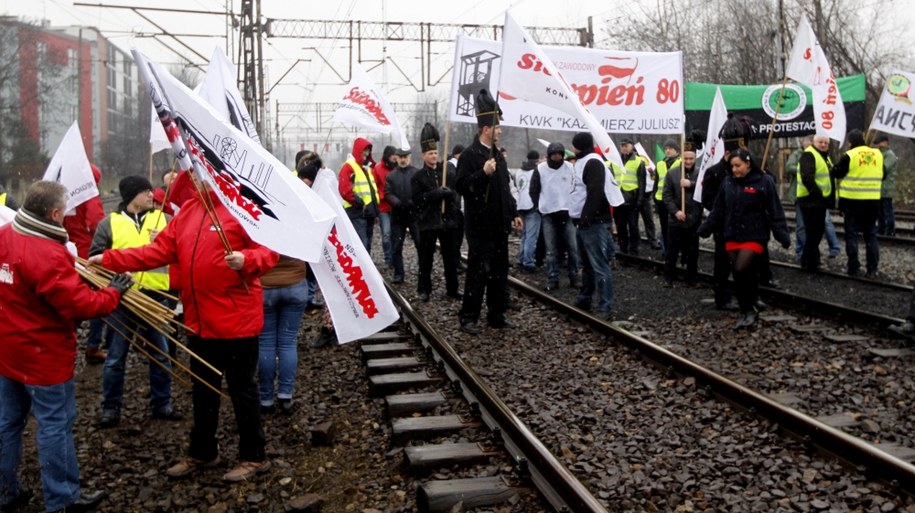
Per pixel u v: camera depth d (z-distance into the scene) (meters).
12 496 4.88
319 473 5.34
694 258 11.78
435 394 6.61
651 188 16.45
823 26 29.16
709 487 4.78
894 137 35.31
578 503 4.29
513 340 8.84
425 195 11.05
